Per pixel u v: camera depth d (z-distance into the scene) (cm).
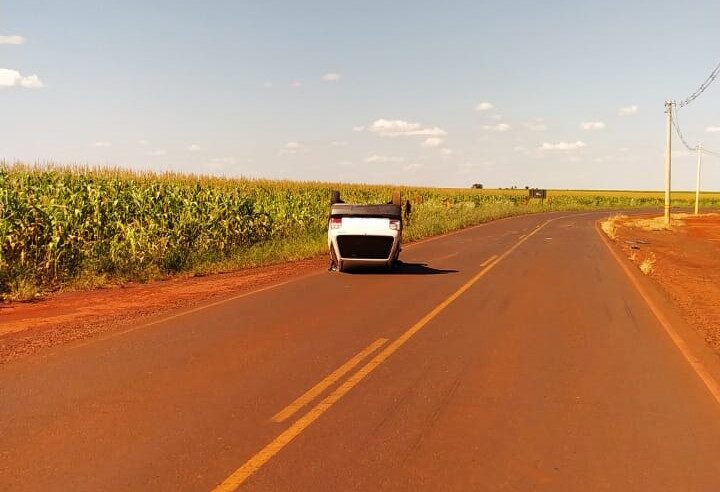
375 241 1692
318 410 604
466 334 950
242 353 821
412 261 2047
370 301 1245
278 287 1441
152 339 902
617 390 679
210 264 1839
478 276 1655
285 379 705
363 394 656
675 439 539
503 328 997
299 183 4644
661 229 4447
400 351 841
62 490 434
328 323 1023
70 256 1616
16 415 583
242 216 2338
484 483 450
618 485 449
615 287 1480
